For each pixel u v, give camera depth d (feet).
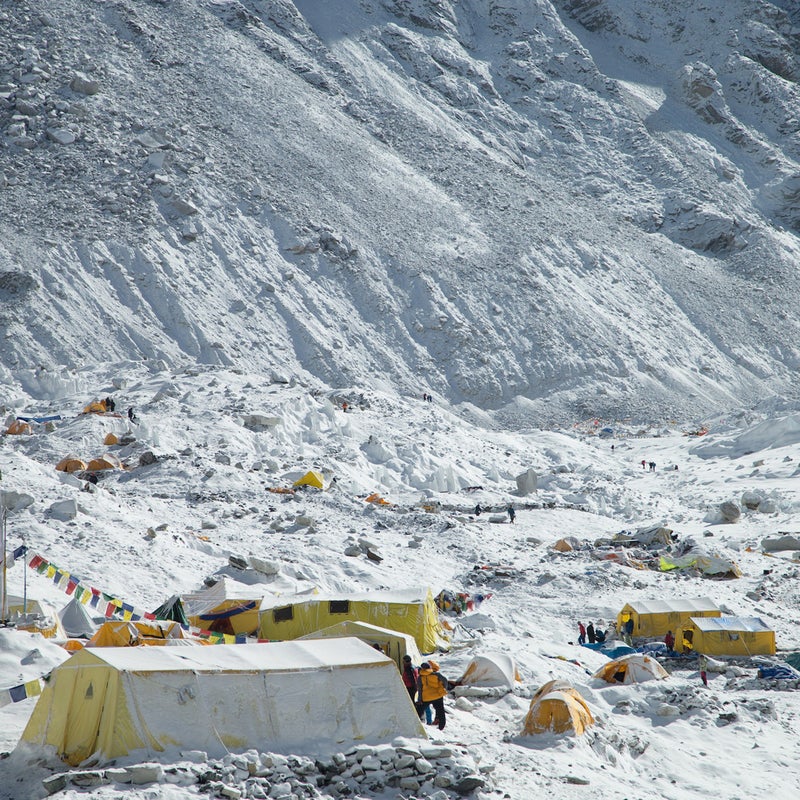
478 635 101.04
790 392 455.63
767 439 301.84
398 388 398.62
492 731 56.08
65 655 65.16
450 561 143.43
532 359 433.48
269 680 47.93
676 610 109.19
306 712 48.19
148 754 43.65
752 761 60.80
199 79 571.28
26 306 356.38
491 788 45.21
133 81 540.93
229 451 204.23
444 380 413.59
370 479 208.54
